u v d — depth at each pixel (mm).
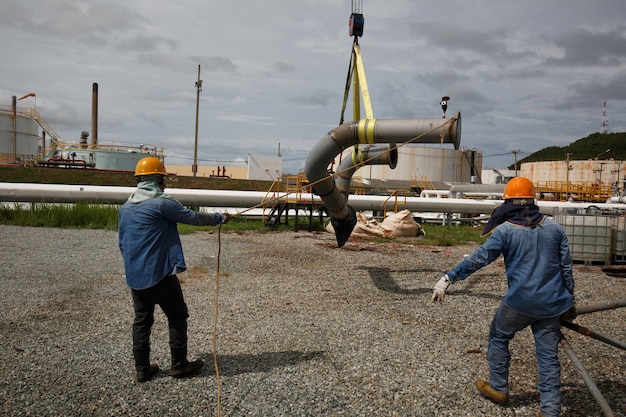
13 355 4270
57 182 32719
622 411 3389
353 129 8023
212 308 6016
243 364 4164
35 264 8695
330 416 3293
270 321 5465
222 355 4379
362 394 3615
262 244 12531
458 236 16203
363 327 5266
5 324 5160
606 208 21766
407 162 44719
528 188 3293
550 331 3133
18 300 6164
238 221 18766
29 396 3488
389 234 15461
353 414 3326
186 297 6594
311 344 4688
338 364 4184
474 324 5449
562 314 3137
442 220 22641
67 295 6488
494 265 9719
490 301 6570
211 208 21562
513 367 4168
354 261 10086
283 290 7125
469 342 4805
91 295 6520
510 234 3189
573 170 56000
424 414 3338
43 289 6797
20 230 13922
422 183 40594
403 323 5453
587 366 4227
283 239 13836
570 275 3158
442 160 44688
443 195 31484
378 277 8297
